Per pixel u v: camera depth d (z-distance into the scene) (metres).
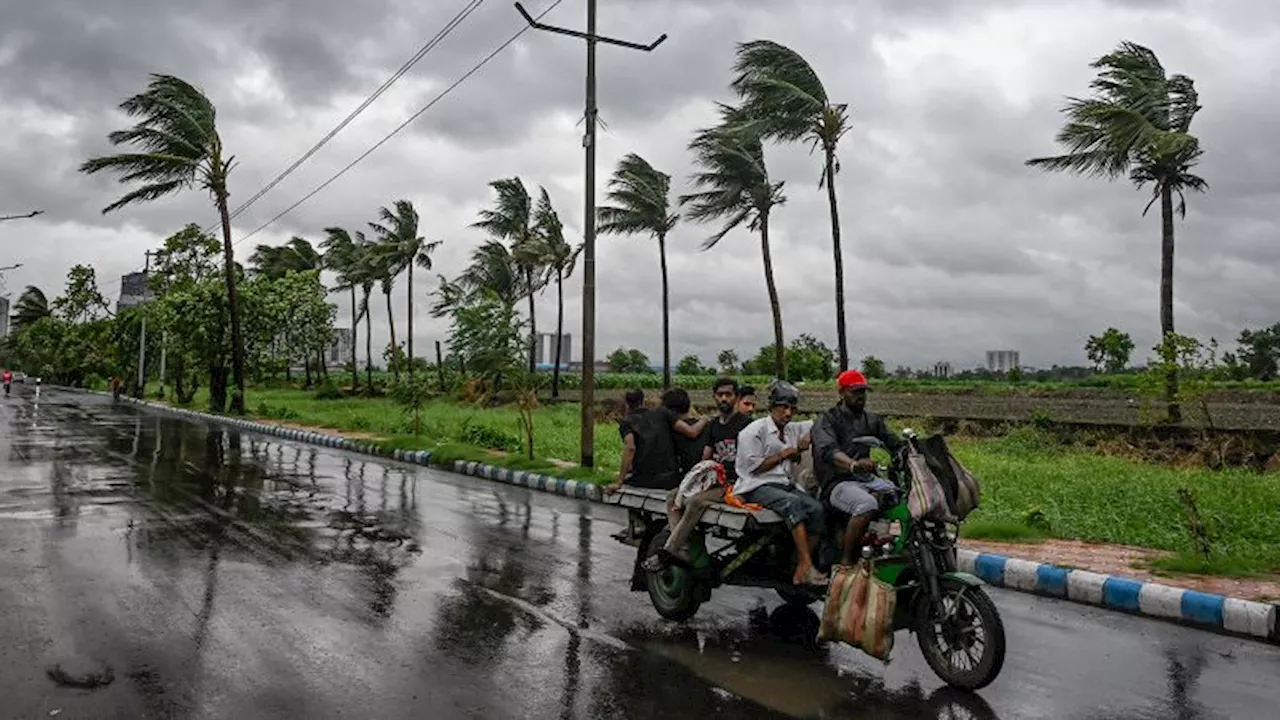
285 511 10.74
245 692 4.64
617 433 22.36
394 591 6.87
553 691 4.77
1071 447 19.77
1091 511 10.25
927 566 5.00
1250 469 15.85
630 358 73.69
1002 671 5.25
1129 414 22.61
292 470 15.48
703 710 4.54
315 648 5.39
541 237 40.22
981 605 4.82
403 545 8.77
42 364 86.25
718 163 28.56
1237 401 28.47
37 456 16.52
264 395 53.84
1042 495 11.39
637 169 37.81
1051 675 5.18
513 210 43.41
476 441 19.81
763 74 24.78
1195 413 21.83
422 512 11.02
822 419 5.62
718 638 5.82
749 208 29.78
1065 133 21.69
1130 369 47.28
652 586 6.40
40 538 8.64
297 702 4.52
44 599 6.38
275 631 5.72
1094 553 8.28
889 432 5.66
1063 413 23.42
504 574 7.57
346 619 6.04
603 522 10.52
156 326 46.56
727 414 6.67
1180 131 21.47
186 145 30.17
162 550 8.20
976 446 20.34
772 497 5.71
